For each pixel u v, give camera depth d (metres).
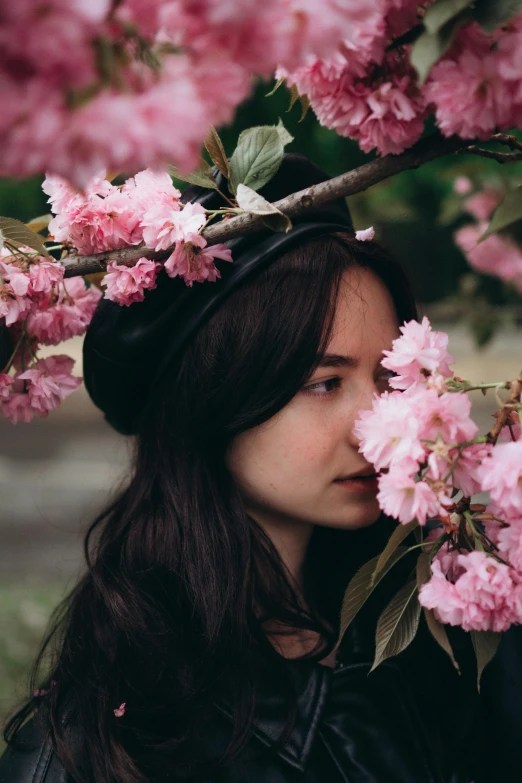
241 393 1.08
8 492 7.16
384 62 0.78
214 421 1.12
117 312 1.20
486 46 0.68
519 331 11.53
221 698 1.13
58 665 1.27
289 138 1.06
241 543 1.17
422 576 0.89
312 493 1.10
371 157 4.45
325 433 1.08
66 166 0.49
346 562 1.35
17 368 1.22
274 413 1.07
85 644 1.24
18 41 0.45
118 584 1.21
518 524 0.78
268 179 1.03
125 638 1.17
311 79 0.78
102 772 1.09
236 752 1.08
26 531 6.20
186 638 1.17
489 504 0.83
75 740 1.14
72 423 9.81
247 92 0.55
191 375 1.14
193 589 1.16
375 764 1.14
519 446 0.74
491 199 3.53
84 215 1.03
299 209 0.93
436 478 0.77
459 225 5.75
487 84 0.68
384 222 3.79
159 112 0.49
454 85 0.68
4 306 1.04
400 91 0.77
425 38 0.66
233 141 4.25
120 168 0.51
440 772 1.17
